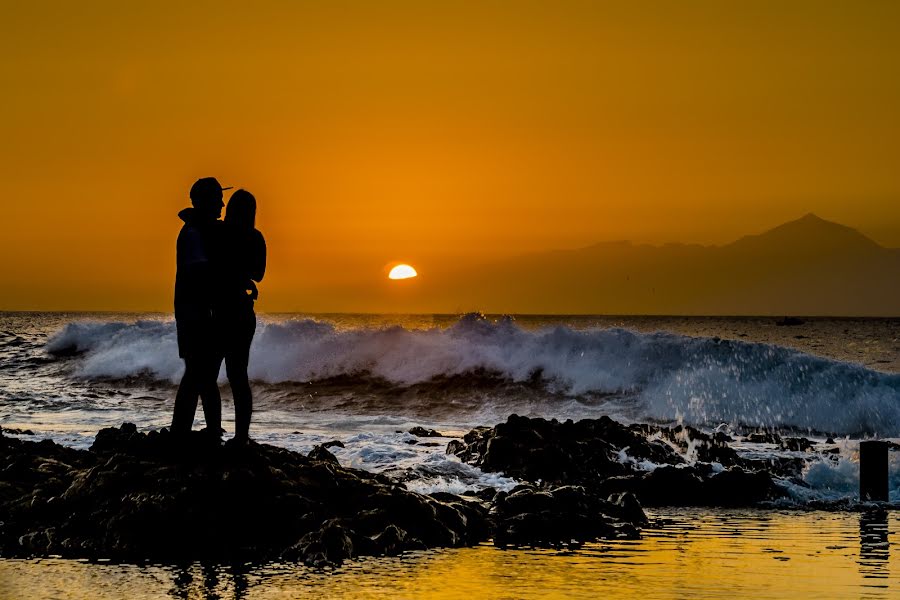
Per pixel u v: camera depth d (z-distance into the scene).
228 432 22.78
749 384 31.95
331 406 33.03
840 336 123.19
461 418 30.98
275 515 11.95
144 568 10.98
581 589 10.34
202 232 11.95
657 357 34.03
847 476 18.59
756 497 16.78
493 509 14.24
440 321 196.25
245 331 12.22
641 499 16.83
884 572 11.22
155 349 40.75
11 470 13.23
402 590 10.21
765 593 10.24
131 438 13.33
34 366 42.38
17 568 10.95
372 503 12.73
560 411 31.61
